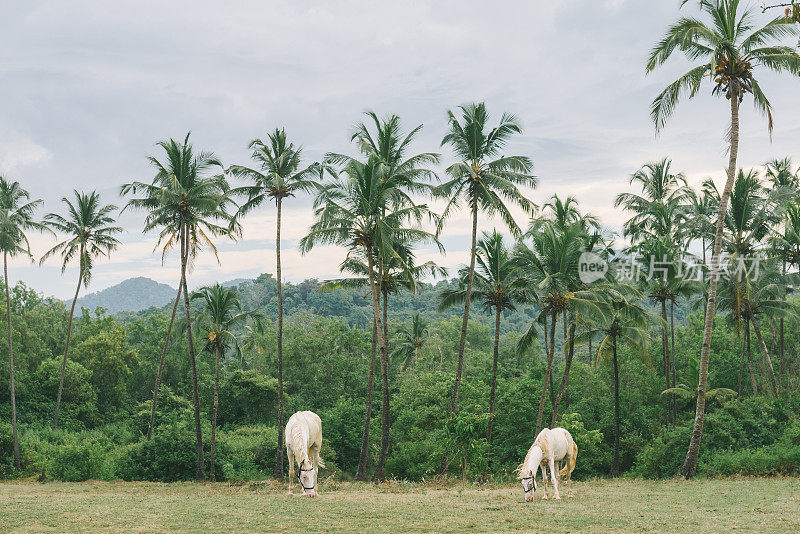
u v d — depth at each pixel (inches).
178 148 1302.9
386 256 1240.8
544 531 420.5
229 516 489.7
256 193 1300.4
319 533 411.8
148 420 2135.8
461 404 1663.4
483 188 1142.3
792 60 847.1
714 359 1683.1
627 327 1278.3
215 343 1466.5
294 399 2325.3
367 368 2449.6
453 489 830.5
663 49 930.7
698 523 455.2
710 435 1100.5
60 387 1940.2
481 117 1167.6
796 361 1748.3
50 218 1734.7
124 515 501.4
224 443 1583.4
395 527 434.3
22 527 441.7
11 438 1483.8
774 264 1408.7
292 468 644.1
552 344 1145.4
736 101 896.9
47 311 2620.6
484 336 3053.6
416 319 2439.7
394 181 1127.0
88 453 1362.0
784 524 447.2
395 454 1631.4
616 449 1259.8
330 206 1091.9
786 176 1688.0
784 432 1079.6
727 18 886.4
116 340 2370.8
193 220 1282.0
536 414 1492.4
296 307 4931.1
